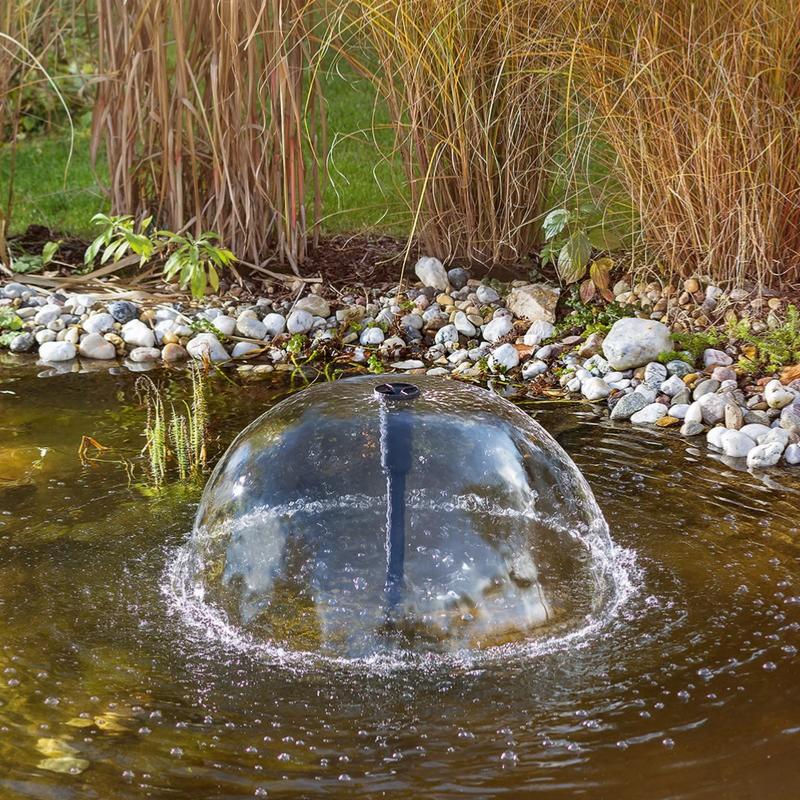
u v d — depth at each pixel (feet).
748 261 15.16
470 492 8.09
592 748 6.58
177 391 13.25
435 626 7.54
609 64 14.99
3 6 16.22
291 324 15.19
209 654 7.47
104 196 17.49
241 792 6.18
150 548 9.09
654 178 15.31
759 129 14.71
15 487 10.32
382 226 18.34
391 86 15.92
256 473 8.37
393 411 8.43
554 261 16.55
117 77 16.48
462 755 6.50
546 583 7.93
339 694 7.04
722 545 9.27
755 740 6.66
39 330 15.03
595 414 12.73
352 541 7.93
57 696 7.00
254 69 16.06
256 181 16.40
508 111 15.98
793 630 7.89
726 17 14.49
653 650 7.58
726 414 12.19
